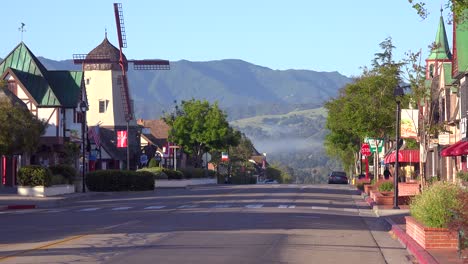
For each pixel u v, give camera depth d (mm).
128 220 28609
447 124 45094
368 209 38312
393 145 71562
